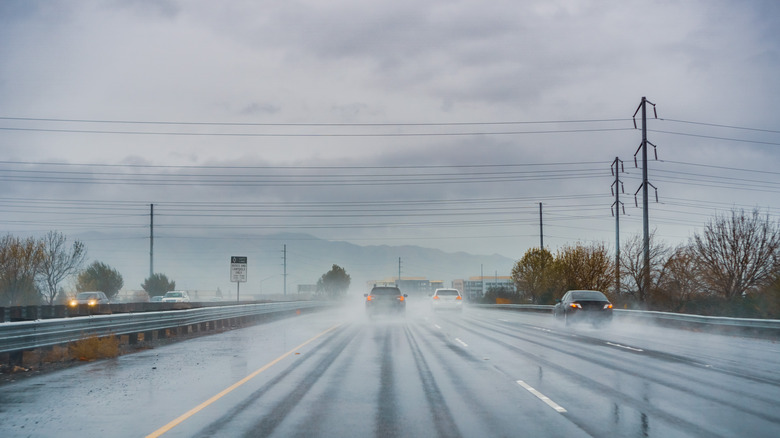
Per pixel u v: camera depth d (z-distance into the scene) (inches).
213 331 1106.1
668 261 1550.2
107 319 723.4
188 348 780.0
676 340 914.7
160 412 371.9
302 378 513.0
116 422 344.5
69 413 369.1
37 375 533.6
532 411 374.3
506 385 475.5
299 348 776.3
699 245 1438.2
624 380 500.7
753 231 1391.5
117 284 2561.5
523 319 1569.9
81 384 481.7
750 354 707.4
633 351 742.5
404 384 481.4
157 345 825.5
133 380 502.6
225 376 524.7
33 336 577.6
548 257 2534.5
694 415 362.3
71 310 1460.4
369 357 672.4
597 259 2017.7
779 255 1353.3
